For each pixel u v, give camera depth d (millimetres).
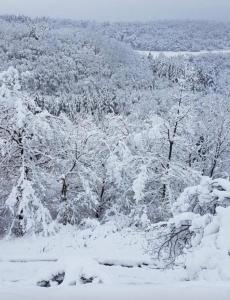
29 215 19422
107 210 24891
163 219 24141
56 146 23516
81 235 18594
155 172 25688
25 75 21234
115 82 137625
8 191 21469
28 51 158125
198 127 32031
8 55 160375
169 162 24203
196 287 1896
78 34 182250
